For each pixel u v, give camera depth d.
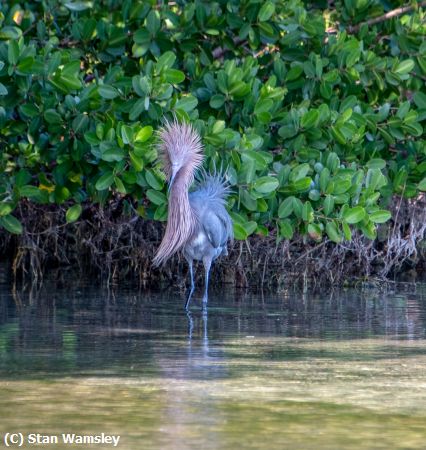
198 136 18.48
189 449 7.91
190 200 19.00
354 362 12.04
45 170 21.06
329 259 23.44
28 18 19.88
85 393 9.98
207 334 14.45
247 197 19.11
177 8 22.27
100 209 22.20
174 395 9.92
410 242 24.42
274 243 22.98
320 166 19.80
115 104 18.33
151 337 14.05
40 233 23.06
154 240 23.17
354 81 21.09
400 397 9.95
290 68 21.08
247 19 20.38
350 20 22.25
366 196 20.05
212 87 19.45
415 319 16.55
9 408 9.27
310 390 10.26
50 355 12.30
